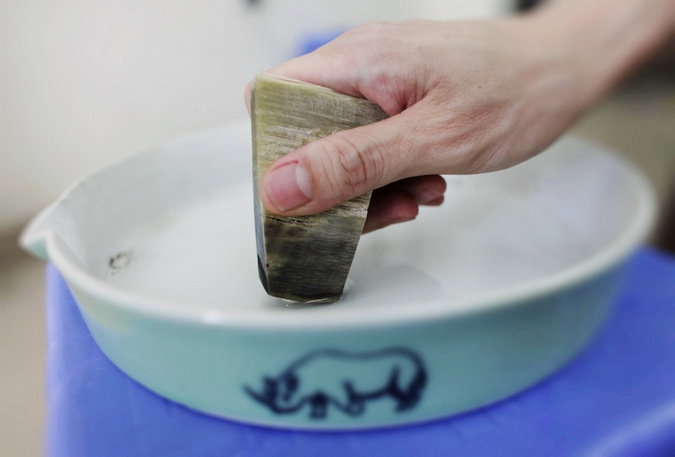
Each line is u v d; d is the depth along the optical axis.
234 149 0.46
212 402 0.27
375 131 0.28
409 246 0.41
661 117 0.86
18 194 0.79
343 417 0.26
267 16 0.86
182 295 0.34
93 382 0.30
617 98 0.88
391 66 0.29
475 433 0.28
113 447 0.27
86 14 0.73
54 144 0.78
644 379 0.31
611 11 0.40
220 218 0.43
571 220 0.44
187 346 0.24
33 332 0.71
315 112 0.27
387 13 0.96
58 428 0.28
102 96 0.78
